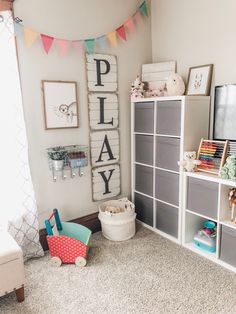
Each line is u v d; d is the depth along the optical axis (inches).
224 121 93.7
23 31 89.0
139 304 72.2
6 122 86.1
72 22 99.3
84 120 106.9
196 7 101.3
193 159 94.8
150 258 93.5
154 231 112.7
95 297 75.4
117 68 113.1
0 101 84.6
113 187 119.3
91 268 88.6
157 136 105.3
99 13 105.3
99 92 109.1
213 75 99.0
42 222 102.0
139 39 118.1
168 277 83.0
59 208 105.4
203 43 100.8
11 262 71.4
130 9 113.7
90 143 109.7
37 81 94.2
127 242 104.7
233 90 89.9
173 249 99.0
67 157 100.4
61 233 100.2
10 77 85.4
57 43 96.7
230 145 91.8
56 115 99.0
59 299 75.1
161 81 115.3
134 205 115.3
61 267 89.8
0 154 86.1
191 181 94.3
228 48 93.2
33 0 90.4
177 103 95.3
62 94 99.3
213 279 81.6
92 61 105.5
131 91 114.0
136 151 117.2
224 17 93.0
